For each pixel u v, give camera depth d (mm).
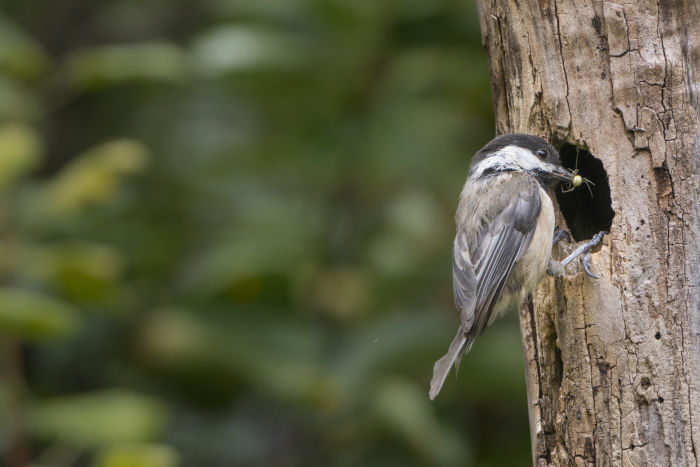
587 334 7789
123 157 9719
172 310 11156
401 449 11156
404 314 11016
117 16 14805
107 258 9828
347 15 11547
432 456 10320
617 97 7820
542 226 8438
